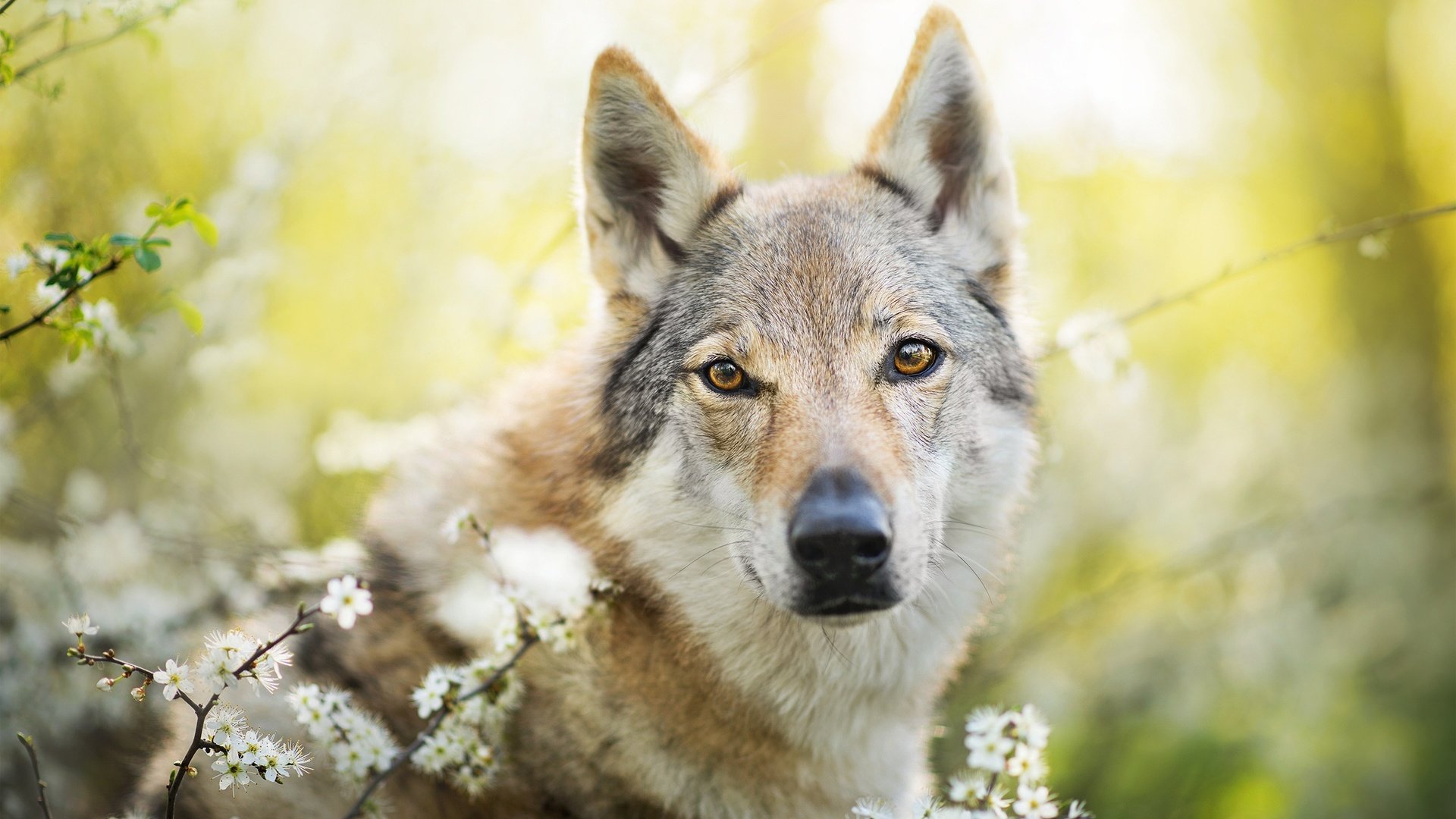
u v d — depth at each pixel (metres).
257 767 5.31
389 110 13.05
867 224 7.47
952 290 7.46
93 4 6.65
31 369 10.01
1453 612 15.64
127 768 8.21
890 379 6.91
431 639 7.04
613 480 7.11
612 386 7.37
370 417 12.34
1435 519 17.14
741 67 9.79
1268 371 20.41
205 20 11.09
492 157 13.30
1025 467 7.72
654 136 7.54
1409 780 12.96
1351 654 14.58
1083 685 12.70
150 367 10.80
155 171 11.73
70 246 5.80
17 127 10.45
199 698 6.80
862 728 7.22
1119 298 16.66
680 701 6.91
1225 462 16.06
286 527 10.54
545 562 6.60
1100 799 11.52
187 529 9.98
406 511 7.60
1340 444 18.81
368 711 6.45
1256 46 22.66
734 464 6.77
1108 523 13.94
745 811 7.01
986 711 6.10
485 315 11.55
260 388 12.38
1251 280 21.66
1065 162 17.09
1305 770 12.45
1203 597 14.19
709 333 6.99
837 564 6.00
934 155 7.93
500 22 13.03
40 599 8.70
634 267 7.71
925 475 6.79
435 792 6.66
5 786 8.18
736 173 7.88
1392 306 21.94
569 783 6.79
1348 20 22.16
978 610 7.58
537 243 13.68
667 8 12.34
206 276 10.71
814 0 12.92
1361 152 22.67
